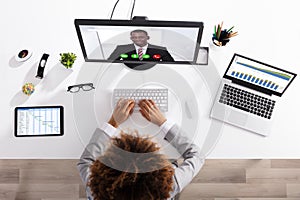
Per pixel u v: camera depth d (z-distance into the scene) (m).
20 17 1.87
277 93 1.80
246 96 1.79
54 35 1.86
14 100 1.81
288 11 1.87
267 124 1.77
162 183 1.15
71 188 2.37
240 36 1.86
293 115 1.79
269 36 1.86
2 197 2.37
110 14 1.89
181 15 1.88
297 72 1.83
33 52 1.85
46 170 2.36
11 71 1.84
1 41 1.85
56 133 1.77
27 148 1.76
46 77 1.83
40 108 1.80
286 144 1.77
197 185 2.37
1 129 1.78
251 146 1.77
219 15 1.88
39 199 2.37
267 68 1.82
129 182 1.11
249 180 2.36
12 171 2.36
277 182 2.35
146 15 1.88
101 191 1.15
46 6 1.88
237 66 1.82
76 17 1.88
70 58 1.79
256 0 1.88
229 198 2.37
